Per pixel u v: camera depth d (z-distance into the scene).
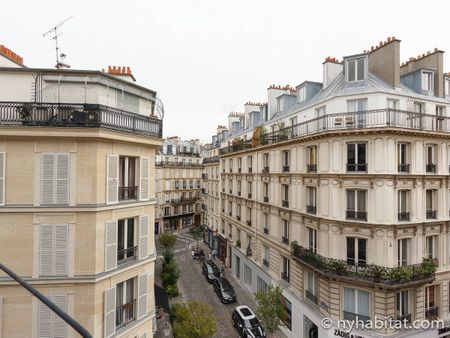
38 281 9.59
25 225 9.70
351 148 15.94
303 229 18.84
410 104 16.55
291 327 19.97
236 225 31.95
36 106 9.86
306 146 18.72
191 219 60.47
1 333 9.45
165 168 55.16
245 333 18.89
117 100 12.11
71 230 9.84
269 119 27.58
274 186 23.05
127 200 11.32
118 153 10.92
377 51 18.14
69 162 9.92
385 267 14.64
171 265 27.17
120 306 10.95
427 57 18.83
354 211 15.70
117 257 10.88
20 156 9.77
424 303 15.91
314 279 17.97
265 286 24.45
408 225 15.11
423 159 15.90
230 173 33.97
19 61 13.91
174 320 19.03
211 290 27.52
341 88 18.08
